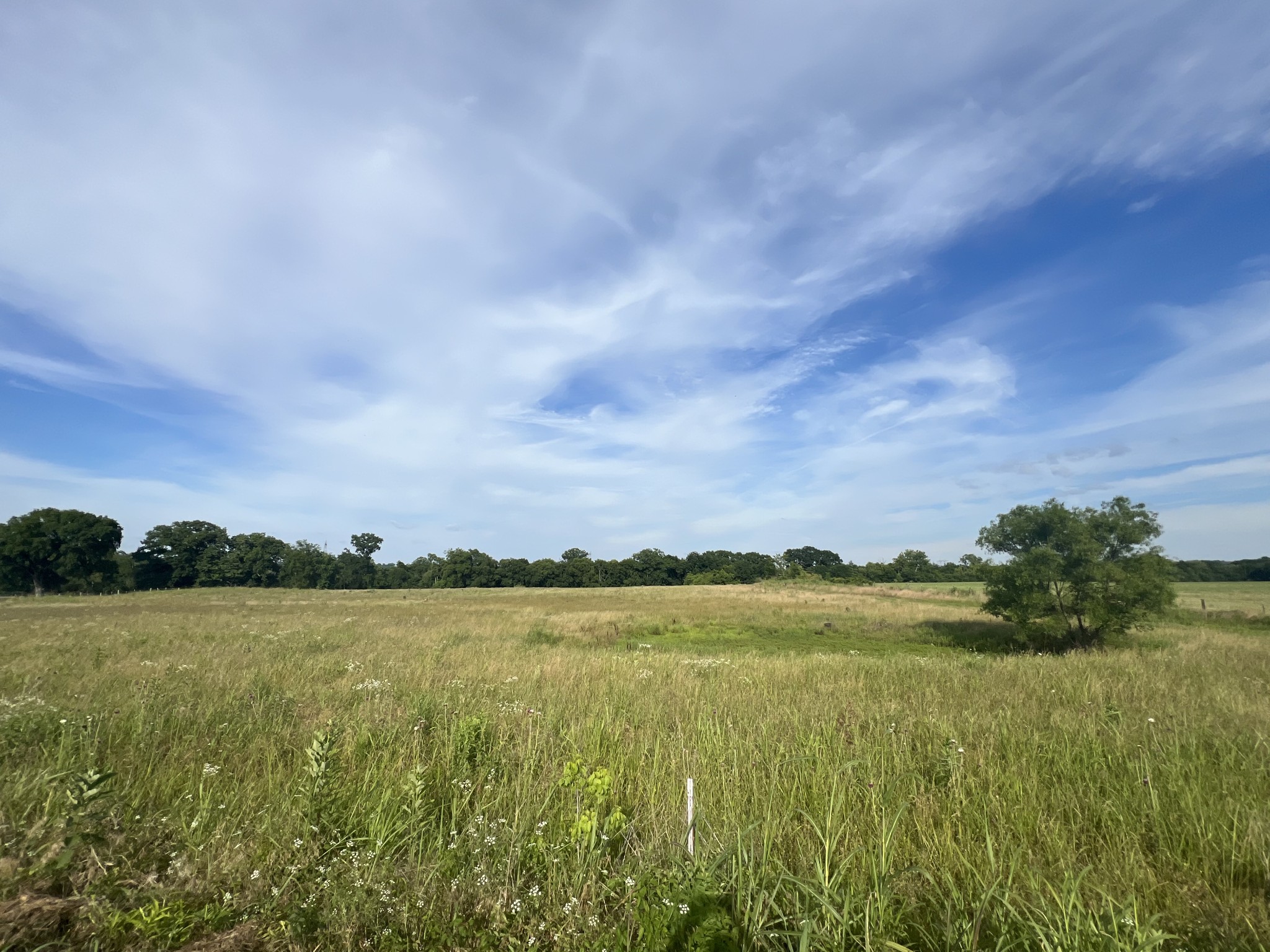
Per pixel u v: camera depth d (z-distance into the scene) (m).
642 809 5.21
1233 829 4.66
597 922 3.55
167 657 13.80
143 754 6.01
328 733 5.39
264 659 13.50
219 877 3.83
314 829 4.27
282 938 3.30
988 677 11.98
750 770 5.91
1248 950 3.37
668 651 20.48
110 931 3.18
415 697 8.70
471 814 5.01
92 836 3.91
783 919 3.46
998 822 4.86
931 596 52.09
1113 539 22.98
